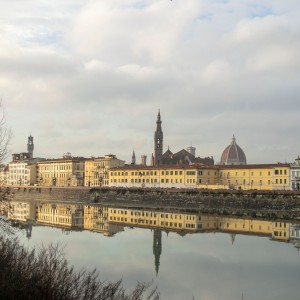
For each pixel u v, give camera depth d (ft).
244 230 355.15
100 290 125.18
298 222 409.49
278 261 228.22
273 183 595.06
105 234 327.06
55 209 600.80
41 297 99.91
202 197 579.89
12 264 112.27
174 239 303.68
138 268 206.69
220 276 194.70
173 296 163.12
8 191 168.04
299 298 162.40
